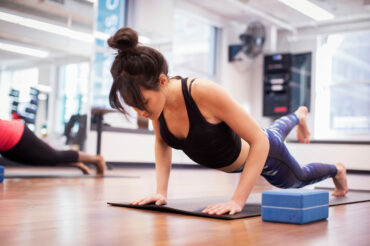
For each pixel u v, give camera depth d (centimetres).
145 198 186
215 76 959
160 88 144
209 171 684
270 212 148
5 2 501
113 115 689
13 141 351
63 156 396
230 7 877
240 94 990
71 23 546
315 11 717
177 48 860
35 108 532
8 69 509
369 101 900
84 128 555
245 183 164
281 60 945
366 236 125
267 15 864
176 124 162
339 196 249
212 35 958
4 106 509
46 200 212
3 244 106
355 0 794
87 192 262
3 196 229
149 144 750
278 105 953
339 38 940
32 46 523
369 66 911
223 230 130
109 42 140
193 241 113
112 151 683
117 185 327
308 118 948
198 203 192
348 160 638
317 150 654
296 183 217
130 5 715
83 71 558
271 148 190
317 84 945
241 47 943
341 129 927
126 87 136
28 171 519
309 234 126
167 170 189
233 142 173
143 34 730
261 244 111
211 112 158
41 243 108
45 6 527
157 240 114
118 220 148
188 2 847
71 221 145
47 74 538
